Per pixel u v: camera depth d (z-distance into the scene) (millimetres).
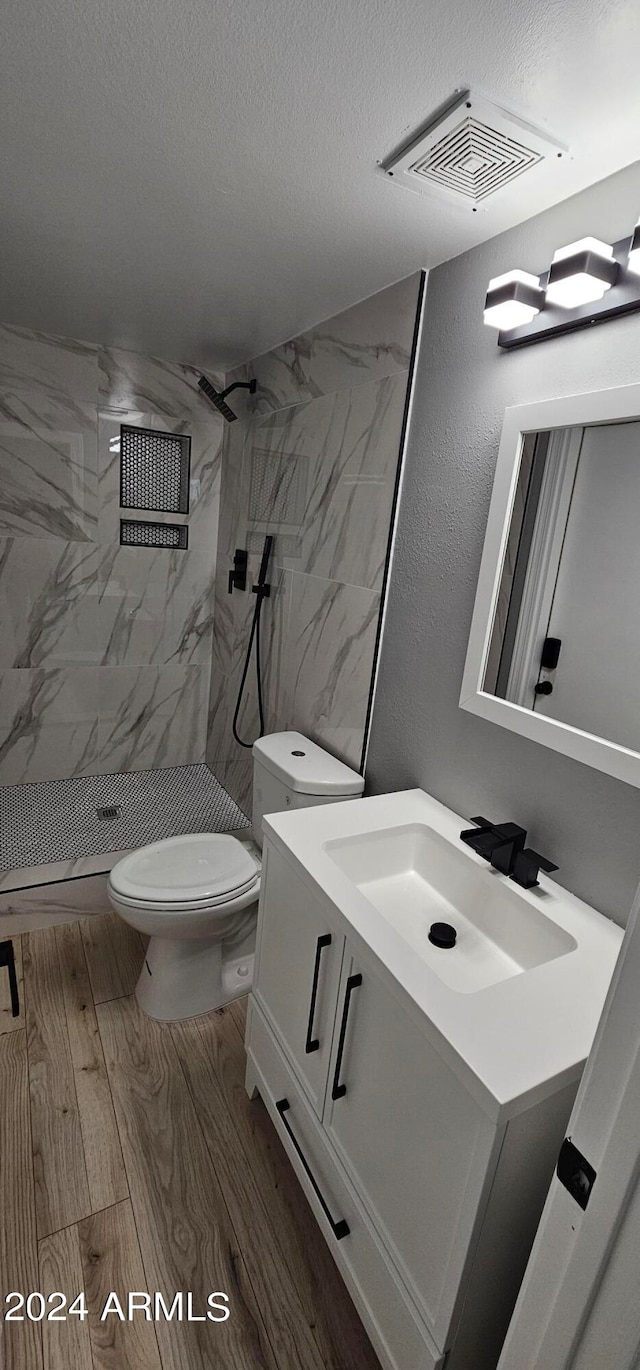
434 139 990
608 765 1084
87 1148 1468
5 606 2557
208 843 2012
